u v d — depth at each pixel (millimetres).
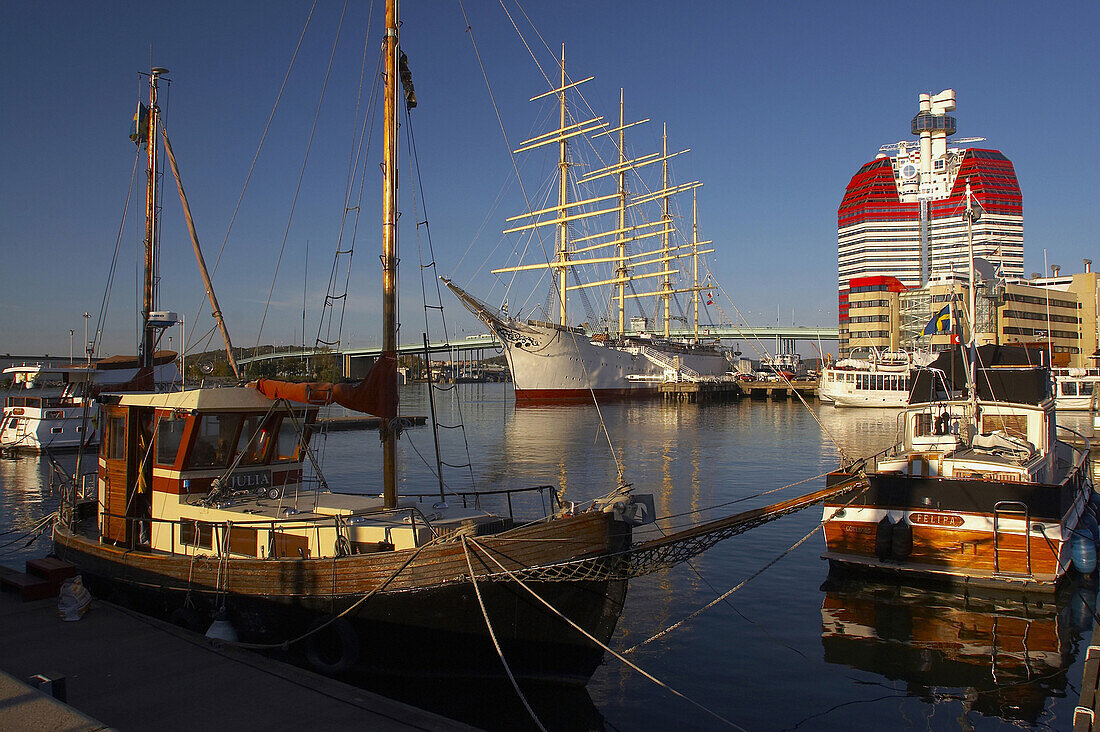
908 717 10109
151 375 24594
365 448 47938
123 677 8664
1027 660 12125
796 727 9805
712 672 11594
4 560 18484
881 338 141625
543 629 10070
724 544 19641
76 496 14930
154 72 28812
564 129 96750
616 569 10266
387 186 11859
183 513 12211
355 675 10203
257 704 7902
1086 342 108688
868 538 16844
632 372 111562
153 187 29500
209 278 20219
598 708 10336
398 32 12188
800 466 36219
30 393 46906
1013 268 117625
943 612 14383
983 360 21250
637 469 35281
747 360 172000
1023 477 16125
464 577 9539
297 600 10172
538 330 93188
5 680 6953
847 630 13438
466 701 10070
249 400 12547
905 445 20578
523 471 35094
